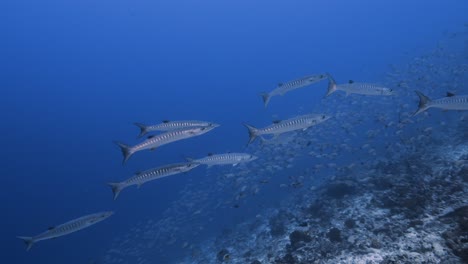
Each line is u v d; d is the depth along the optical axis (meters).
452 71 20.84
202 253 17.42
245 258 12.49
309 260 8.78
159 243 22.23
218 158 11.48
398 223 9.09
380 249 8.11
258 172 18.72
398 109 18.80
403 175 12.66
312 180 20.62
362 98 22.53
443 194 9.74
